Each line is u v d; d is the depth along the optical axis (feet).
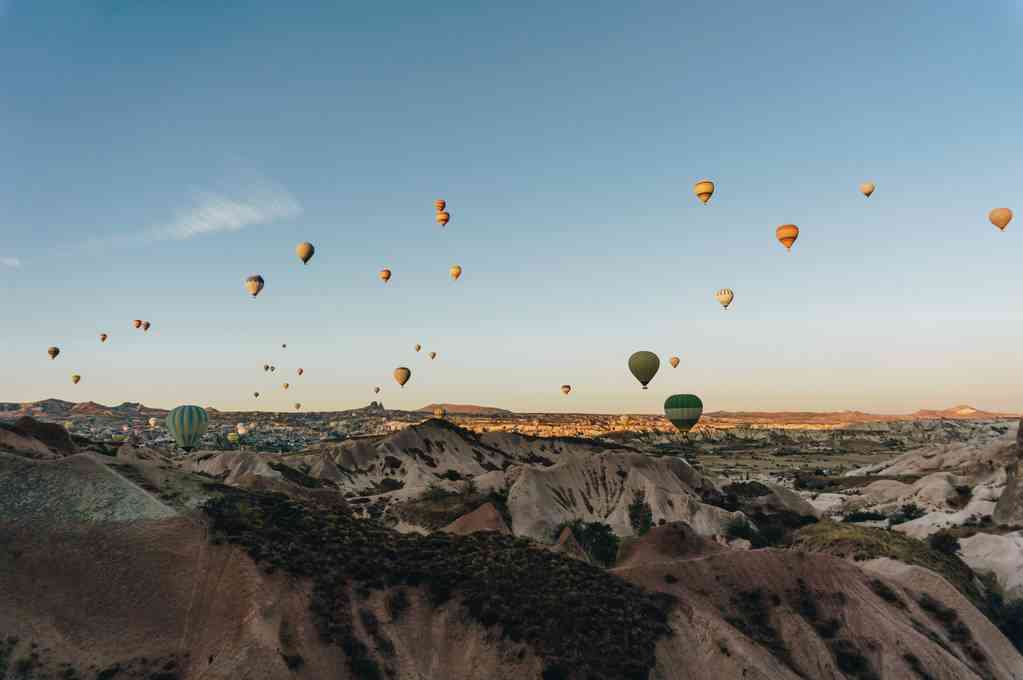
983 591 190.08
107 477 120.26
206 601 102.99
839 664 126.00
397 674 98.89
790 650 126.11
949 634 142.41
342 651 98.63
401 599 110.01
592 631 110.22
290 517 123.44
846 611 135.13
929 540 235.81
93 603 101.96
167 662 95.14
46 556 106.42
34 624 97.81
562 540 208.23
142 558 108.27
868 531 213.66
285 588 104.37
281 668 92.94
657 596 126.11
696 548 172.45
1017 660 141.18
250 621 97.91
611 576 129.59
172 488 123.95
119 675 92.94
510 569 120.98
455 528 244.01
